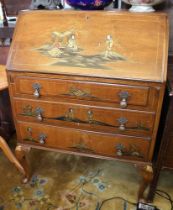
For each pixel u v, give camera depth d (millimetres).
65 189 1400
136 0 1077
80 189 1400
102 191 1388
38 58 1052
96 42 1024
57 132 1192
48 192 1383
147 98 986
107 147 1175
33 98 1116
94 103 1060
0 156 1641
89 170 1527
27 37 1084
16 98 1138
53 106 1114
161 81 936
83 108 1084
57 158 1619
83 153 1231
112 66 987
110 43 1014
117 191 1388
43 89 1076
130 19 1017
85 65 1006
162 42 980
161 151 1137
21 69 1046
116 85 989
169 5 1227
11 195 1368
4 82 1196
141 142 1111
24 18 1104
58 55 1040
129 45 999
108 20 1032
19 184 1434
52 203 1321
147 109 1015
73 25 1054
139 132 1084
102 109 1064
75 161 1596
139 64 973
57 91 1066
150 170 1146
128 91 989
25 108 1155
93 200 1337
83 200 1337
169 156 1166
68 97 1071
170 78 1060
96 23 1039
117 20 1025
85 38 1035
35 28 1084
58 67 1021
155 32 993
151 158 1149
